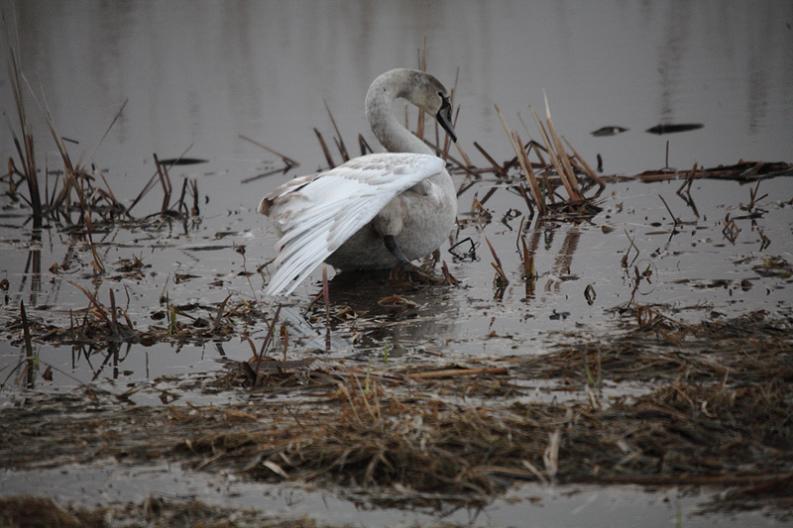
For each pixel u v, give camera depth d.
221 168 18.17
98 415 9.05
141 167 18.38
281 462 7.84
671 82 21.86
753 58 23.44
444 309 11.60
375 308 11.77
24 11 29.47
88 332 11.13
